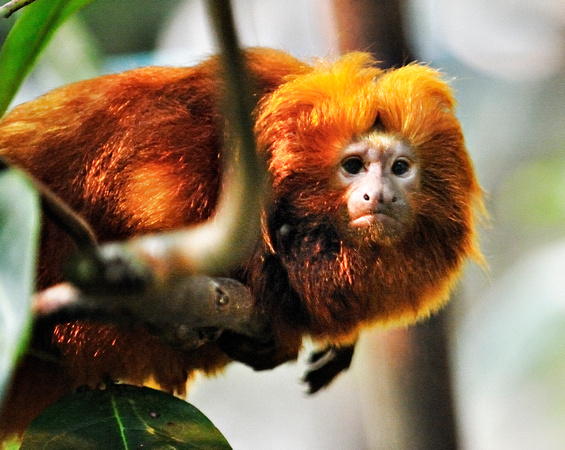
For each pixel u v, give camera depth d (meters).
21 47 3.11
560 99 4.83
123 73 3.20
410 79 3.22
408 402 3.33
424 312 3.23
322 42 3.31
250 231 2.80
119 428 3.13
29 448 3.13
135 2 4.19
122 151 3.18
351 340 3.23
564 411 3.57
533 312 3.78
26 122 3.19
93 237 2.77
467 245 3.24
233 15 2.66
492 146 4.82
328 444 4.39
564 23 4.91
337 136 3.20
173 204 3.18
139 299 3.05
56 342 3.18
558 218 4.27
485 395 3.72
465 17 5.13
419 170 3.22
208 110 3.19
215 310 3.10
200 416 3.14
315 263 3.21
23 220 2.62
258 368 3.21
